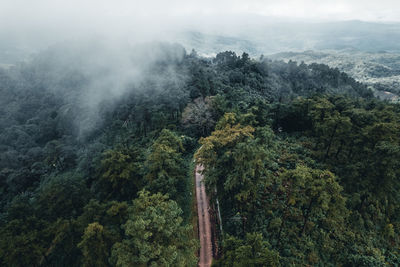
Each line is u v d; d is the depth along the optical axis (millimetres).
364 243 30469
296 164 38594
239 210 32625
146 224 21453
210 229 33094
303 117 51469
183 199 38125
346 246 29766
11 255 23672
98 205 27781
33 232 26281
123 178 36000
